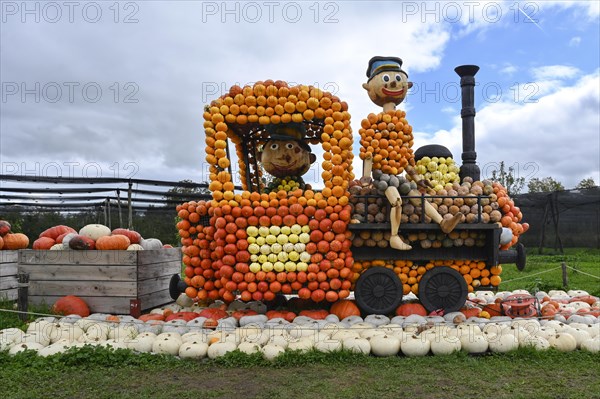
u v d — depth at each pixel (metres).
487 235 7.60
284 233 7.44
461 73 8.70
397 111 7.98
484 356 5.88
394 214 7.20
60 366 5.43
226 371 5.38
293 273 7.39
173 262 9.22
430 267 7.70
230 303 8.23
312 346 5.91
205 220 7.84
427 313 7.59
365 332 6.36
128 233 9.07
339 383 4.96
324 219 7.37
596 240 21.53
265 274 7.36
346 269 7.36
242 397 4.62
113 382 5.03
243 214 7.43
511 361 5.66
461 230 7.57
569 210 21.84
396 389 4.78
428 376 5.15
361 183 7.73
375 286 7.57
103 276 7.96
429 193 7.84
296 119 7.47
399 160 7.91
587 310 7.75
